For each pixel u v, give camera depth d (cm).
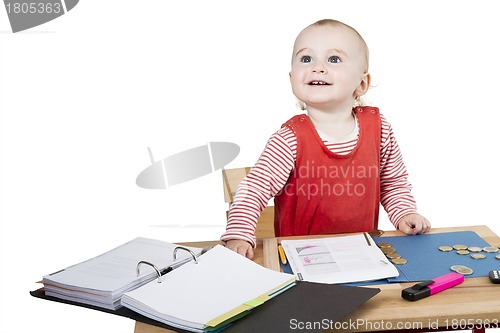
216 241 237
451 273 203
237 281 197
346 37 247
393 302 191
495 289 197
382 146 262
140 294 188
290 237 237
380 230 243
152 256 215
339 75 245
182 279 198
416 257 219
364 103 274
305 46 247
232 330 177
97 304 192
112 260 212
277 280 197
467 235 236
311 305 187
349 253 220
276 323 179
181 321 177
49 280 198
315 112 253
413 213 251
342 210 257
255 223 240
